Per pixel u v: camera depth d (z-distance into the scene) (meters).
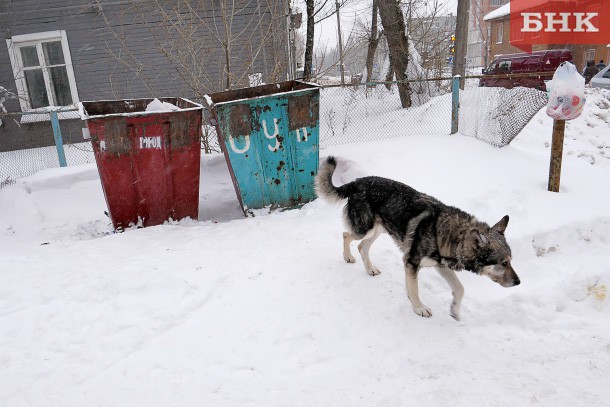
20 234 6.28
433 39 16.44
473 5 51.50
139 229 6.04
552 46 34.69
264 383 3.11
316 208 6.27
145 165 5.91
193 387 3.07
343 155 7.54
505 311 3.97
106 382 3.14
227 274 4.52
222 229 5.88
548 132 9.38
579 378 3.17
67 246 5.52
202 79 10.98
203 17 12.62
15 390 3.08
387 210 4.15
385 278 4.45
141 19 13.38
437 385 3.10
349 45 13.57
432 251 3.81
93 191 7.19
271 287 4.26
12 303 4.12
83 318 3.86
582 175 6.58
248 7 12.57
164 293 4.18
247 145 6.08
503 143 7.36
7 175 8.86
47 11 13.57
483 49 45.50
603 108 10.76
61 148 7.80
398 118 10.77
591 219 5.20
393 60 12.45
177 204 6.29
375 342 3.56
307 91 6.09
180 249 5.25
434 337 3.64
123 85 14.13
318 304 4.00
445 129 8.98
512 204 5.57
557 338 3.64
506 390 3.06
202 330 3.67
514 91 7.35
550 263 4.80
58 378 3.19
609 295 4.09
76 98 14.23
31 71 14.27
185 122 5.92
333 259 4.81
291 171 6.39
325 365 3.30
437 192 5.93
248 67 9.52
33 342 3.58
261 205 6.41
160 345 3.50
